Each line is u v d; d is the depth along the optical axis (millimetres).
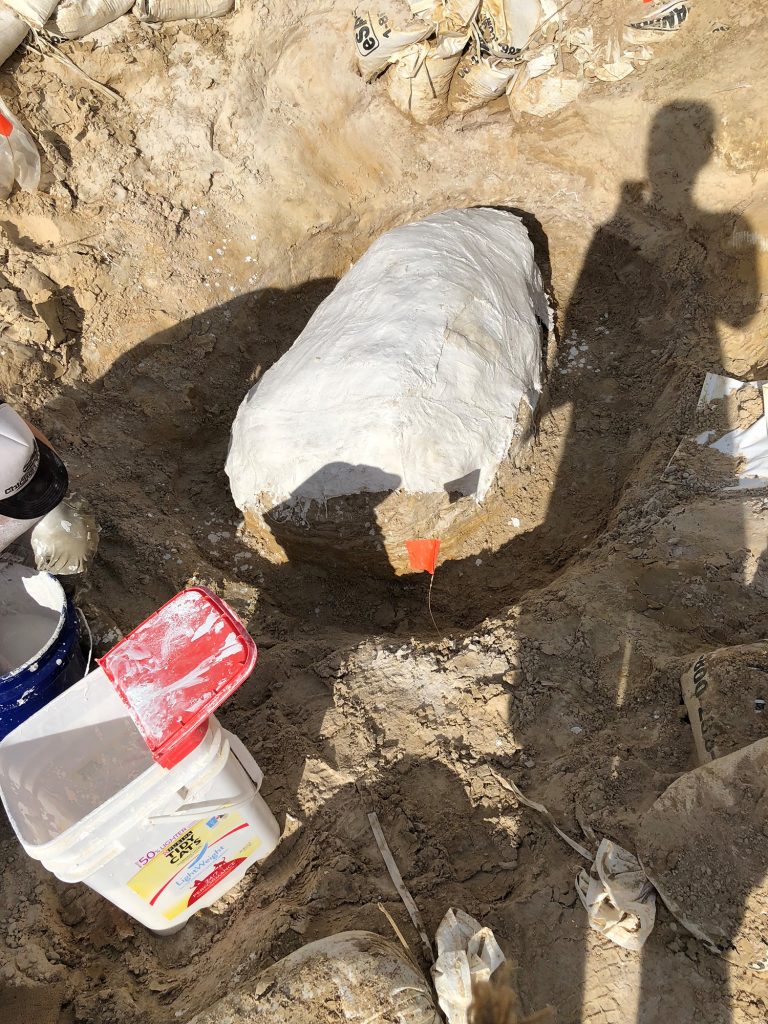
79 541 1607
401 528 1998
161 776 1063
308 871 1337
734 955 1140
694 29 2498
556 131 2869
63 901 1366
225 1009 1088
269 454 1976
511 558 2174
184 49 2664
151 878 1175
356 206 2959
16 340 2309
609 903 1213
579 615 1742
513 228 2557
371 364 1931
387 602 2145
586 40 2631
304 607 2123
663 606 1754
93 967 1300
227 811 1177
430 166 2990
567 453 2426
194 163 2719
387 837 1373
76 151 2562
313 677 1718
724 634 1693
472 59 2732
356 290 2193
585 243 2926
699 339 2514
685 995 1135
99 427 2385
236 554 2223
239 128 2762
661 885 1188
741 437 2117
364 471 1911
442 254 2207
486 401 2033
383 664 1697
